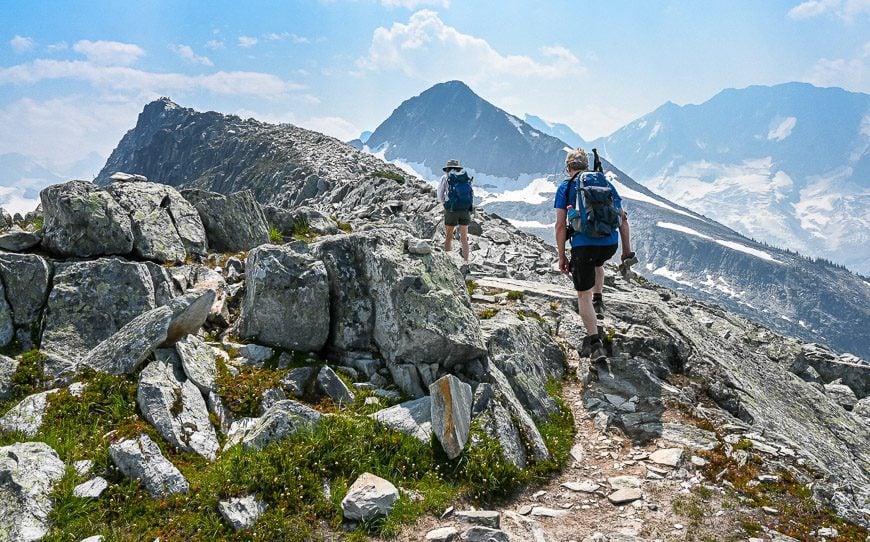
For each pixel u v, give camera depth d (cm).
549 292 1560
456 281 1060
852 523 727
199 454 744
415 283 977
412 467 768
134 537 606
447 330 940
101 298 1003
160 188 1397
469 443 812
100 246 1115
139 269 1056
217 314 1080
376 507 677
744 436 933
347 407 882
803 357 1681
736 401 1060
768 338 1862
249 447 745
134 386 805
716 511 738
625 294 1733
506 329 1094
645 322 1360
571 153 1130
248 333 1022
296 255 1037
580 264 1080
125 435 722
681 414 1005
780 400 1248
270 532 626
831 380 1673
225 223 1505
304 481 698
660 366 1159
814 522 723
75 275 1011
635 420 993
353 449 761
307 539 637
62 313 966
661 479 821
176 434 748
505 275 1869
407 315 949
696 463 850
